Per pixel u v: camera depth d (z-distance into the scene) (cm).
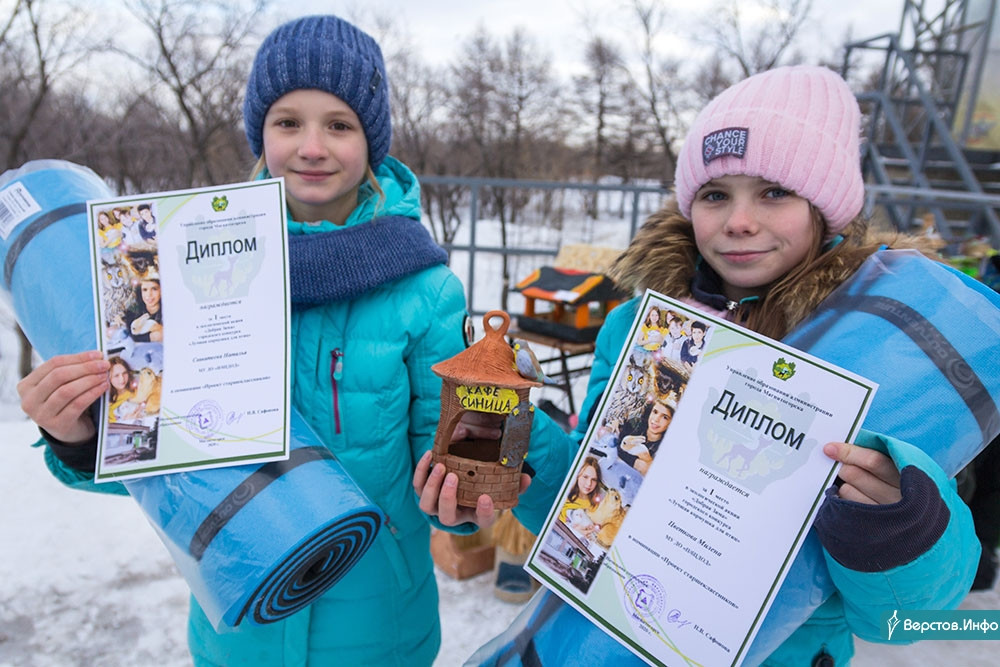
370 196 142
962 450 91
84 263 118
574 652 97
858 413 85
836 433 86
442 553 283
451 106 1552
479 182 595
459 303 140
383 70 142
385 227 134
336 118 130
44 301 118
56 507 315
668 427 98
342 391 130
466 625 247
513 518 253
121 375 109
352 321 131
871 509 78
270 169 134
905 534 77
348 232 130
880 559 80
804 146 103
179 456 105
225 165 883
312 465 106
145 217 112
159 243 112
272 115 132
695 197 118
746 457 91
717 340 96
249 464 105
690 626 91
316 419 130
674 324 101
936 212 569
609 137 1798
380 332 131
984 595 250
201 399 108
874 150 626
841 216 109
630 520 97
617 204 1722
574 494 103
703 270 126
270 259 111
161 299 111
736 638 88
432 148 1549
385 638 136
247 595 97
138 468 106
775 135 103
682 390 98
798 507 87
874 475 83
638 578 95
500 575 261
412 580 141
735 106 108
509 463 107
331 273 126
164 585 266
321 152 127
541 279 424
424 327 133
